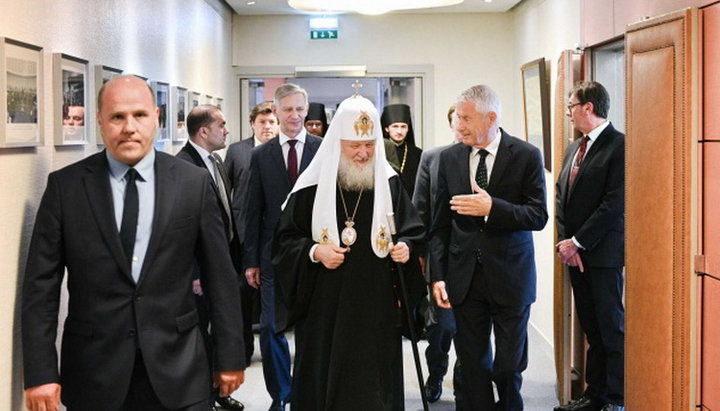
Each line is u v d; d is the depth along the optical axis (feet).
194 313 8.81
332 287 10.58
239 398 16.12
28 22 8.89
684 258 10.18
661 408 10.84
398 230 10.89
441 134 26.11
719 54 9.49
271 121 17.88
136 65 13.88
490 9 25.04
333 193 10.56
